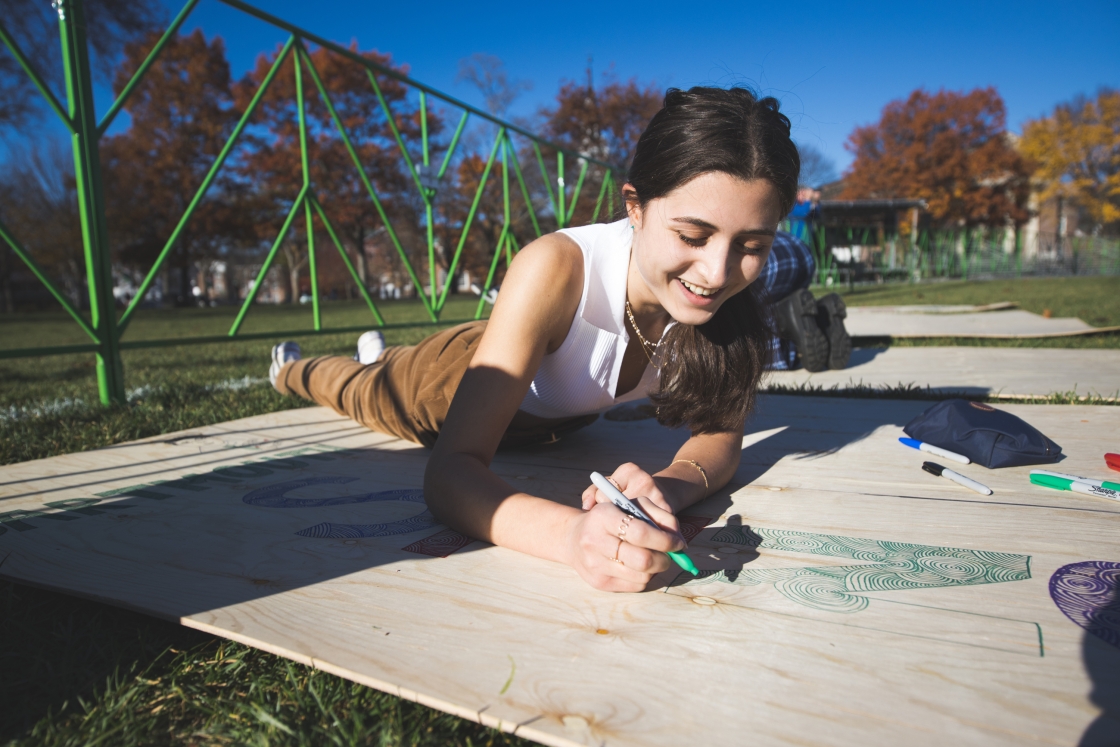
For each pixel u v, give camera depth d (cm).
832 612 93
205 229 2498
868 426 212
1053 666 78
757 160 92
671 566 110
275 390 305
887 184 2998
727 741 67
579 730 69
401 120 2427
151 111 2403
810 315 330
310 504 149
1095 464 161
